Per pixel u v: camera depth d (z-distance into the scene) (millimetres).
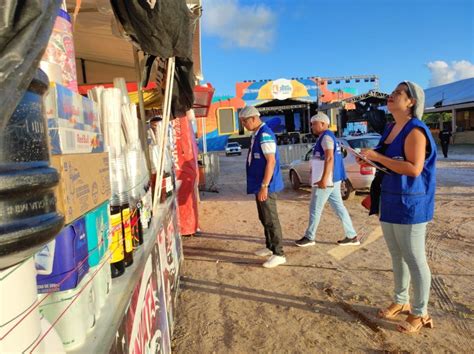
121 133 1873
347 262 4652
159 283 2482
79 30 3727
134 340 1640
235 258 4996
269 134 4320
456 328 3061
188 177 6070
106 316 1302
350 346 2898
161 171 2840
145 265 1973
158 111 5258
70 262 1092
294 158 16500
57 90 1086
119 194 1643
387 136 3045
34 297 838
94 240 1279
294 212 7785
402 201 2797
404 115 2859
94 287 1277
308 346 2932
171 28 1960
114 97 1719
